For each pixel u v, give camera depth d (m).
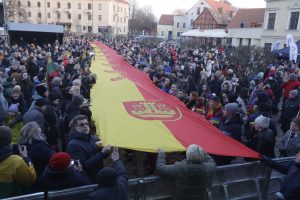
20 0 81.94
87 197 3.19
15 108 6.02
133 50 26.47
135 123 4.53
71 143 4.13
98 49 18.62
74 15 85.00
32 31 29.31
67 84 9.53
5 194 3.48
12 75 8.64
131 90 5.97
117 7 89.62
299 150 4.98
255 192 4.46
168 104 5.45
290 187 3.80
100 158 3.94
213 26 58.75
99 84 6.85
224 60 23.31
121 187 3.32
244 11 49.59
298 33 32.22
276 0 34.59
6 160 3.50
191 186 3.55
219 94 10.13
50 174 3.35
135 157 4.73
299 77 12.79
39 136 4.18
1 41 24.47
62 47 25.84
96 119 4.75
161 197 3.90
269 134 4.96
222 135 4.63
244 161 5.20
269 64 19.19
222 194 4.23
